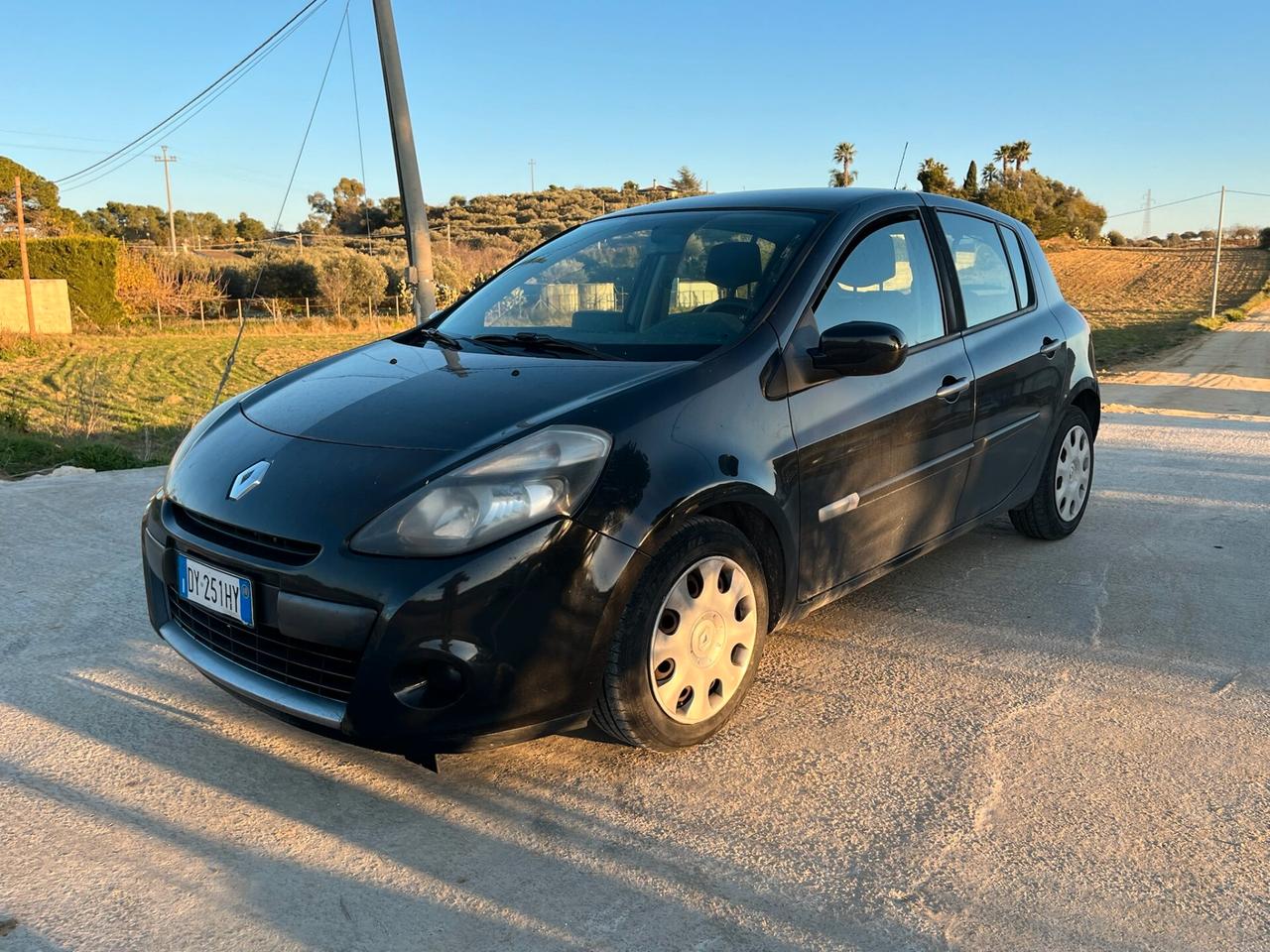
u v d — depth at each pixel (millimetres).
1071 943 1956
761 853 2271
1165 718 2920
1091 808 2441
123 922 2033
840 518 3064
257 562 2395
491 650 2258
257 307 50438
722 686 2736
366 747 2326
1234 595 3947
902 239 3576
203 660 2619
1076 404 4598
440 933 2002
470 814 2443
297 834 2355
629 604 2441
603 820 2410
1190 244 135875
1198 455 6793
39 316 39375
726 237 3371
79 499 5547
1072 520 4672
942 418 3461
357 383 2982
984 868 2203
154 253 52281
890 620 3699
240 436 2799
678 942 1969
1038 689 3117
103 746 2770
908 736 2822
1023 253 4418
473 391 2754
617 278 3416
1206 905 2070
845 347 2846
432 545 2256
